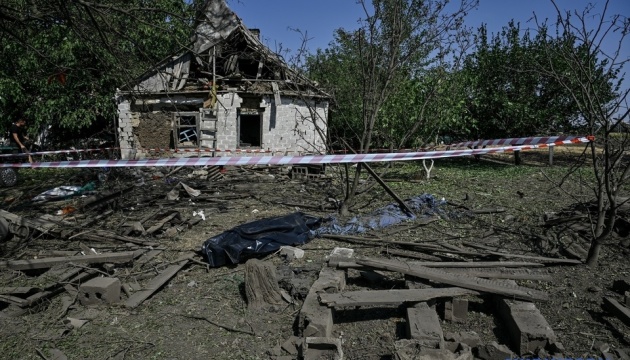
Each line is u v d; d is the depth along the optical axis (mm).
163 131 16141
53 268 5125
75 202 8664
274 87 15359
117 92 15102
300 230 6305
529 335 3369
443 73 9336
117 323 4090
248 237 5730
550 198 9281
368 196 9406
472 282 4098
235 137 15836
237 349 3652
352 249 5691
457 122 14250
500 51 16406
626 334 3705
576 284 4723
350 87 11461
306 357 3279
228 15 6723
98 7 5688
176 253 5895
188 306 4414
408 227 6863
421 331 3451
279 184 11516
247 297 4391
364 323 3969
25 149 12688
